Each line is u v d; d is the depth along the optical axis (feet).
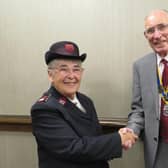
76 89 5.02
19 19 7.04
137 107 6.14
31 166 7.54
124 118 6.99
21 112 7.36
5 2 7.04
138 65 6.04
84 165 4.85
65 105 4.91
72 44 4.97
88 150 4.64
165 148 5.76
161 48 5.57
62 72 4.86
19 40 7.12
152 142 5.81
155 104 5.72
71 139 4.66
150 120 5.82
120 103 6.97
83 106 5.36
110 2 6.69
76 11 6.82
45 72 7.13
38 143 4.94
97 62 6.93
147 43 6.68
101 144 4.74
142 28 6.64
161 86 5.71
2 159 7.57
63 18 6.88
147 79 5.85
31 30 7.04
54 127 4.71
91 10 6.77
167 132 5.70
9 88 7.32
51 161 4.83
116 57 6.84
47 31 6.98
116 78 6.92
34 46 7.08
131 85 6.87
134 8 6.63
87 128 5.00
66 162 4.77
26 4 6.97
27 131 7.39
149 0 6.55
